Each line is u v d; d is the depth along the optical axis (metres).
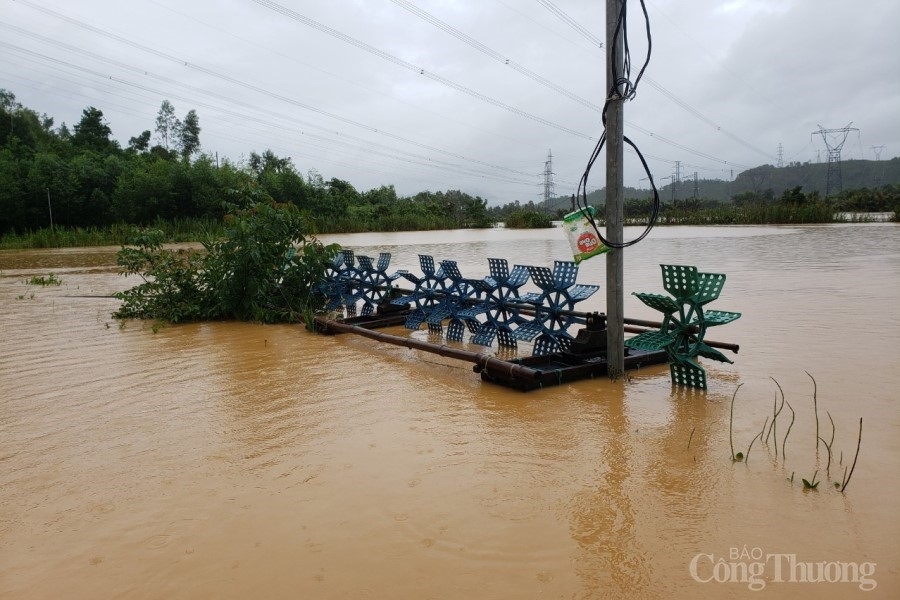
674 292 5.18
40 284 14.27
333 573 2.61
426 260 8.16
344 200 53.50
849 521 2.93
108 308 10.47
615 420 4.41
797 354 5.99
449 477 3.52
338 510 3.16
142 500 3.32
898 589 2.43
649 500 3.21
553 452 3.85
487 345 7.20
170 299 9.48
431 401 4.98
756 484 3.34
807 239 24.33
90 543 2.90
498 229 54.81
